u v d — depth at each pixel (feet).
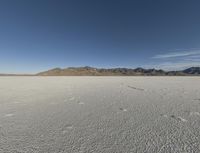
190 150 10.07
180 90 42.60
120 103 25.41
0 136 12.47
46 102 26.35
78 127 14.44
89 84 66.74
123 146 10.70
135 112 19.75
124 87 52.49
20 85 61.21
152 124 15.20
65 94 35.60
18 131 13.51
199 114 18.60
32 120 16.58
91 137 12.19
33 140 11.70
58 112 19.92
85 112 19.86
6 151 10.09
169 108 21.72
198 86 54.60
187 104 24.23
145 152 9.89
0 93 37.27
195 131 13.29
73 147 10.57
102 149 10.29
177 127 14.33
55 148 10.45
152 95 33.81
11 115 18.52
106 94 35.60
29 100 28.09
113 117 17.62
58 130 13.71
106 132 13.23
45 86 56.65
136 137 12.16
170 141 11.39
